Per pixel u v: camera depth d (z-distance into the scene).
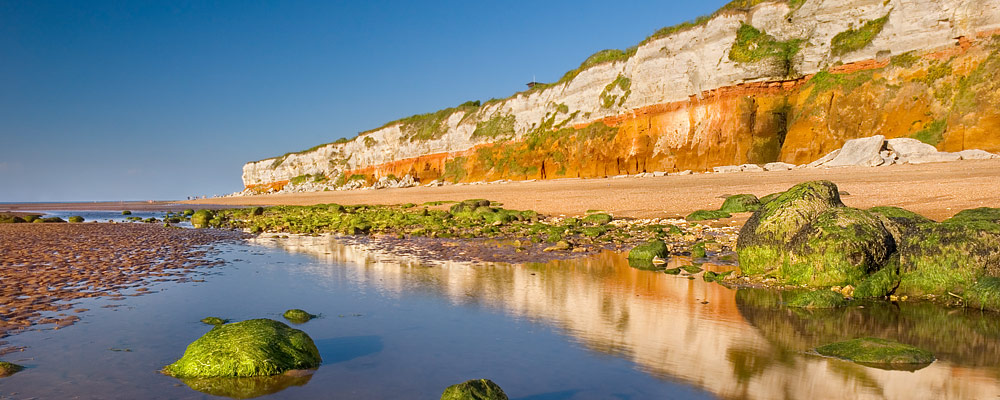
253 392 6.66
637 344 8.54
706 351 8.19
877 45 48.94
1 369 7.25
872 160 40.41
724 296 11.98
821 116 50.16
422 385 6.88
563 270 15.44
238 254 20.02
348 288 13.06
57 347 8.34
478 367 7.52
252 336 7.71
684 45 61.16
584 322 9.83
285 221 38.78
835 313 10.55
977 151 37.28
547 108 80.69
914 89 45.06
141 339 8.82
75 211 72.19
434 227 28.80
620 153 64.31
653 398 6.43
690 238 20.73
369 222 33.62
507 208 37.53
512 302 11.45
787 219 13.49
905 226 13.43
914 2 46.91
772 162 51.66
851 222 12.66
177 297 12.09
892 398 6.44
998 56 40.91
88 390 6.63
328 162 128.12
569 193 43.56
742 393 6.57
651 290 12.62
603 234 23.12
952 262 11.53
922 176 31.19
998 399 6.42
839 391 6.64
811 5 54.72
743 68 55.25
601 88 72.69
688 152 57.75
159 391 6.65
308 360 7.64
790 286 12.89
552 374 7.23
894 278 12.05
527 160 77.75
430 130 102.12
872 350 7.92
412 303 11.40
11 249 21.23
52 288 13.02
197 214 39.75
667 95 61.25
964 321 9.98
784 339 8.84
